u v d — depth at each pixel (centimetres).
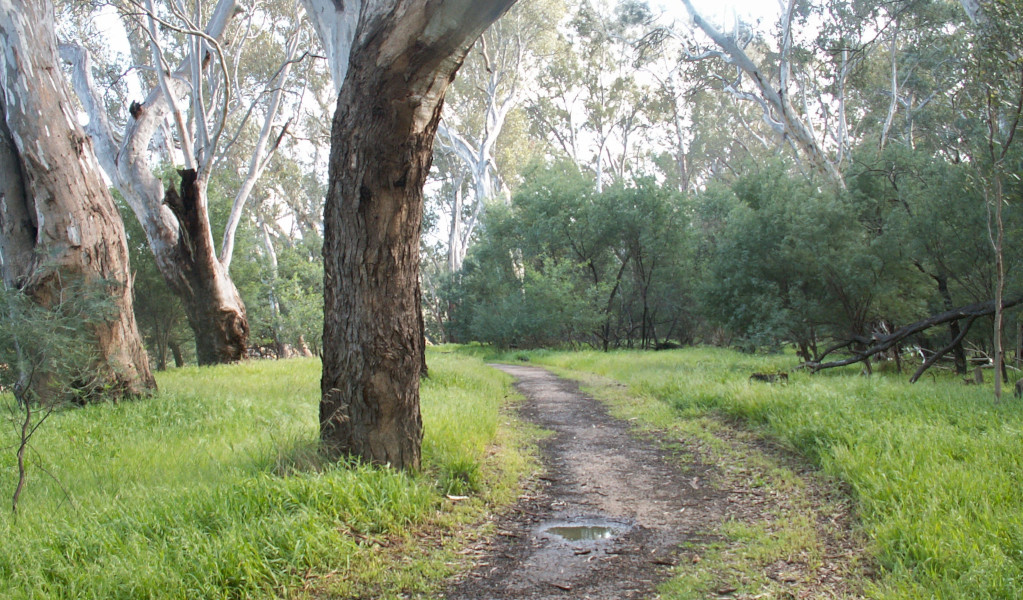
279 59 2973
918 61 2275
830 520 541
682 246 3105
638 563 480
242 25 2495
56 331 636
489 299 3719
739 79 2852
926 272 1495
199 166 1769
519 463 756
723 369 1548
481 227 3925
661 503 629
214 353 1955
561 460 808
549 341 3372
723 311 1856
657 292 3259
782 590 419
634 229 3059
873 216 1750
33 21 997
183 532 427
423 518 539
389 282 598
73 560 400
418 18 504
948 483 519
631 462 796
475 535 528
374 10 530
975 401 887
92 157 1051
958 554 409
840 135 2533
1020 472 536
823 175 1892
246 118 1809
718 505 616
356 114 557
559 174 3469
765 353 2075
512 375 1955
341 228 591
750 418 934
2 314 588
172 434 774
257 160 2325
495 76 3919
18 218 1034
